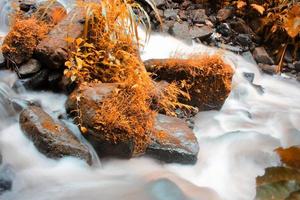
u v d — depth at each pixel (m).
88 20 3.69
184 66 3.78
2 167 3.11
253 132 3.89
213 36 5.05
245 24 5.21
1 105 3.48
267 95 4.60
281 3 5.25
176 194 3.07
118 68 3.61
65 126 3.27
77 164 3.16
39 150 3.18
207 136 3.77
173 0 5.29
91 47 3.64
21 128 3.30
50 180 3.10
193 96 3.85
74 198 3.02
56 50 3.54
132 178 3.19
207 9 5.35
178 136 3.40
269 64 5.02
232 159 3.59
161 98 3.64
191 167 3.36
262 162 3.59
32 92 3.62
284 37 5.13
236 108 4.23
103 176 3.20
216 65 3.82
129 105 3.28
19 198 2.99
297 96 4.65
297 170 3.52
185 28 4.95
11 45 3.64
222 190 3.30
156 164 3.33
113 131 3.19
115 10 3.79
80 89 3.37
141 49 4.49
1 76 3.65
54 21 3.93
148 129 3.31
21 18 4.02
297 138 3.94
